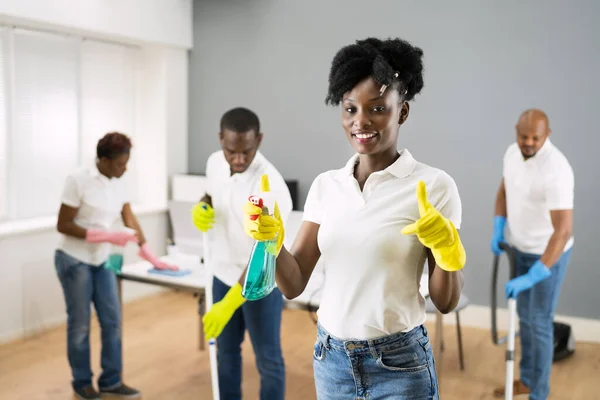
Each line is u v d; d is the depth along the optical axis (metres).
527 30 4.12
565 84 4.08
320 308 1.56
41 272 4.18
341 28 4.64
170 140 5.12
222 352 2.65
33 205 4.36
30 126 4.29
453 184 1.46
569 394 3.36
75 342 3.11
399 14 4.44
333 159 4.78
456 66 4.31
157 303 4.88
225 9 5.03
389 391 1.47
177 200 4.91
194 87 5.21
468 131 4.33
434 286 1.41
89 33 4.38
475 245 4.39
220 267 2.57
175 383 3.41
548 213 3.04
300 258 1.56
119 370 3.21
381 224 1.44
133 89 5.09
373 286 1.45
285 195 2.52
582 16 4.00
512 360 2.75
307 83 4.80
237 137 2.41
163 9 4.83
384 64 1.34
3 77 4.08
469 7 4.24
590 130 4.06
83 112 4.66
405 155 1.48
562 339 3.87
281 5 4.82
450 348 4.02
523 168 3.04
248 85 5.01
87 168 3.05
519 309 3.24
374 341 1.46
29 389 3.30
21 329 4.08
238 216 2.50
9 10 3.70
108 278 3.13
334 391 1.53
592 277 4.14
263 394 2.57
